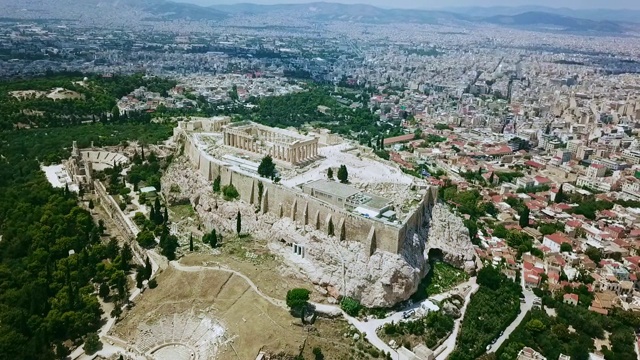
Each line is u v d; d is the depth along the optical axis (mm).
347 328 163875
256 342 150000
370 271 175375
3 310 169500
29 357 149125
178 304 171375
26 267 194625
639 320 185625
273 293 172250
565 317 187375
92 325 168375
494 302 188750
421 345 158000
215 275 180875
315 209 196000
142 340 160375
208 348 154625
